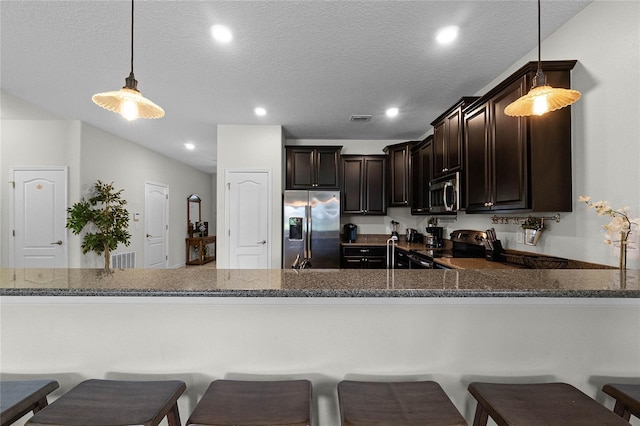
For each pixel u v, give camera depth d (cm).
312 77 281
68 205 403
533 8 188
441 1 183
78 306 125
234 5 187
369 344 126
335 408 126
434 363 126
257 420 90
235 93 317
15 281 121
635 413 103
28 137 403
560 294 109
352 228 481
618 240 148
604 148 176
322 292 109
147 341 125
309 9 191
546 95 141
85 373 125
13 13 193
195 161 700
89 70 266
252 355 126
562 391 105
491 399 101
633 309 125
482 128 248
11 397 102
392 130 450
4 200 402
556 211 196
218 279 126
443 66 261
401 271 143
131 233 521
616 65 169
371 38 221
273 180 432
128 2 184
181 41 225
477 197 255
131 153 520
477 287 113
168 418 110
